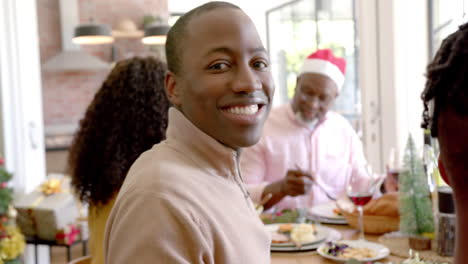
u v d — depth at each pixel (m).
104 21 7.48
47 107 7.34
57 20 7.29
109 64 7.36
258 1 4.54
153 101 1.29
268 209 1.89
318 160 2.23
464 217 0.38
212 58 0.75
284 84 4.42
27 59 3.42
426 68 0.42
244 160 2.21
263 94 0.78
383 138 3.51
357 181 1.47
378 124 3.53
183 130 0.80
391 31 3.38
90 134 1.30
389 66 3.42
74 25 7.22
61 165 5.88
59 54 7.19
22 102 3.40
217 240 0.74
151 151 0.81
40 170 3.51
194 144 0.80
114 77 1.31
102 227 1.30
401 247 1.38
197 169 0.79
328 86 2.18
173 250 0.69
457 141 0.38
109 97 1.29
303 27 4.09
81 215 2.89
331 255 1.30
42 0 7.18
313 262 1.29
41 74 7.28
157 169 0.74
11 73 3.38
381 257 1.28
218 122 0.77
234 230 0.77
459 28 0.41
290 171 1.84
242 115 0.76
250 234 0.81
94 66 7.16
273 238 1.43
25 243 2.77
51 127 6.82
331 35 3.81
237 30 0.75
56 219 2.74
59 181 2.91
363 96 3.55
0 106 3.38
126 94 1.28
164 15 7.66
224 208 0.78
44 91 7.31
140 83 1.29
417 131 3.40
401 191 1.38
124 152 1.27
